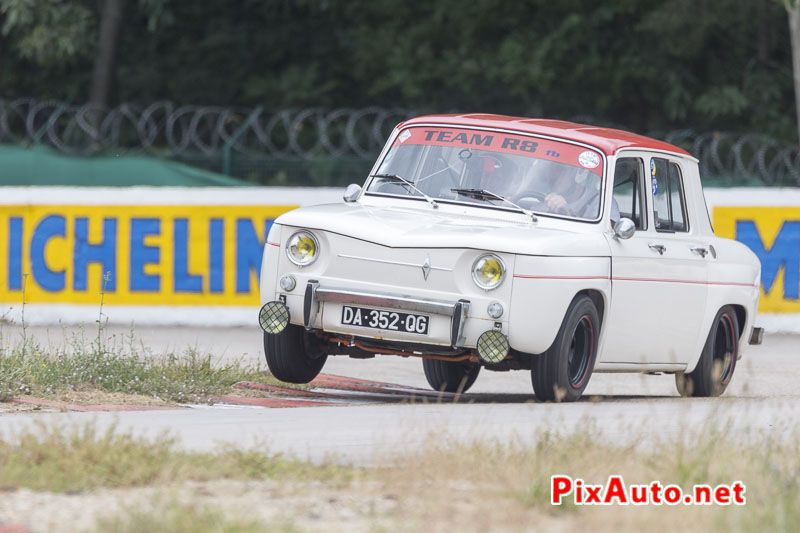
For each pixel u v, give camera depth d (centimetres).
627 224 3647
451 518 2033
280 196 6775
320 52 13675
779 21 12744
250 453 2431
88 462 2314
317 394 3984
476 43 12962
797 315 6831
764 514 2034
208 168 7144
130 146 12912
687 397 4150
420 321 3394
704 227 4212
